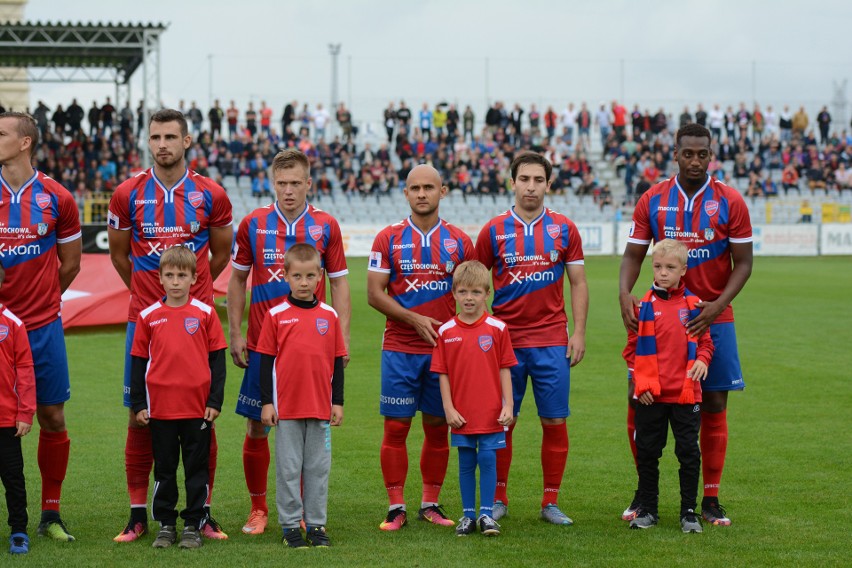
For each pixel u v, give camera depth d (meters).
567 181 35.91
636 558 4.84
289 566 4.71
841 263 28.69
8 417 5.05
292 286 5.35
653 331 5.53
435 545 5.12
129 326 5.70
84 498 6.14
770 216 35.22
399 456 5.70
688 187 5.86
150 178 5.66
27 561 4.80
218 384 5.28
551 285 5.91
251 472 5.59
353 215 33.44
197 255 5.70
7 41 26.17
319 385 5.27
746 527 5.43
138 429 5.44
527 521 5.64
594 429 8.14
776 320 15.34
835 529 5.37
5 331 5.06
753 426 8.18
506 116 38.22
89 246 15.00
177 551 5.01
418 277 5.86
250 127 34.59
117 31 26.45
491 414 5.41
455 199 34.62
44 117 31.73
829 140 39.12
